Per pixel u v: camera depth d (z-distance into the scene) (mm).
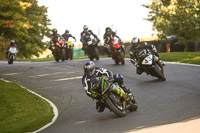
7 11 120250
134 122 20672
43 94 33750
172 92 28703
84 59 63719
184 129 17859
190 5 87062
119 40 49656
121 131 19078
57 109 27547
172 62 49312
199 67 41781
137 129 19047
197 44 86125
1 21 118812
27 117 25797
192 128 17875
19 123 24266
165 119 20562
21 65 57906
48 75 44375
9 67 55688
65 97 31422
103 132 19328
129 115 22609
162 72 34156
